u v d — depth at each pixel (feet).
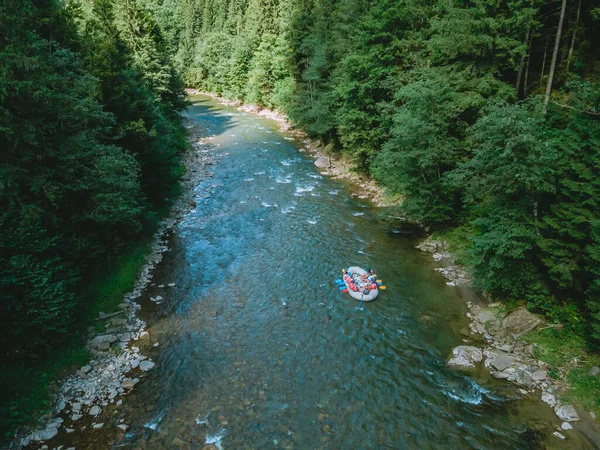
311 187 111.55
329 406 43.80
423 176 76.13
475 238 58.03
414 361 50.60
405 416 42.57
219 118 209.67
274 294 64.39
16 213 47.55
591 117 48.98
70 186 53.52
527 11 65.62
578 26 79.25
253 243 80.69
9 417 39.11
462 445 39.22
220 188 110.32
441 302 62.39
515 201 55.67
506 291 59.72
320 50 140.87
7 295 41.63
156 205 93.40
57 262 51.93
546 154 49.52
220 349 52.37
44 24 64.34
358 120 106.32
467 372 48.60
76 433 39.73
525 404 43.78
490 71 71.51
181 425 41.11
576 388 44.47
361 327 56.90
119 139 76.28
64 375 46.14
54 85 51.90
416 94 70.59
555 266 49.78
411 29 96.84
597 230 45.37
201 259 74.74
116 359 49.88
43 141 51.60
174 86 159.94
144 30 141.79
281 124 194.08
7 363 43.42
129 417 41.86
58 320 46.75
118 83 78.84
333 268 71.87
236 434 40.22
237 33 306.96
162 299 62.69
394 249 78.48
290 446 39.01
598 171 47.24
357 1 121.80
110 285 62.90
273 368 49.19
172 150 97.71
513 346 51.55
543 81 82.33
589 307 45.91
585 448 38.42
